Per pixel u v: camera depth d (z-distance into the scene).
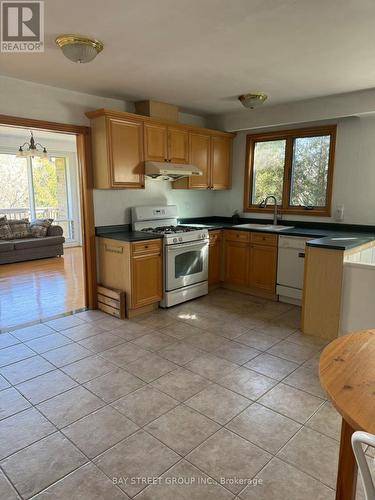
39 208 7.99
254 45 2.48
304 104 4.15
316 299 3.32
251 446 1.91
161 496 1.59
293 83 3.41
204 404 2.28
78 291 4.79
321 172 4.49
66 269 6.08
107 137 3.63
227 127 4.92
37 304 4.26
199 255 4.43
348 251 3.21
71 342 3.20
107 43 2.44
